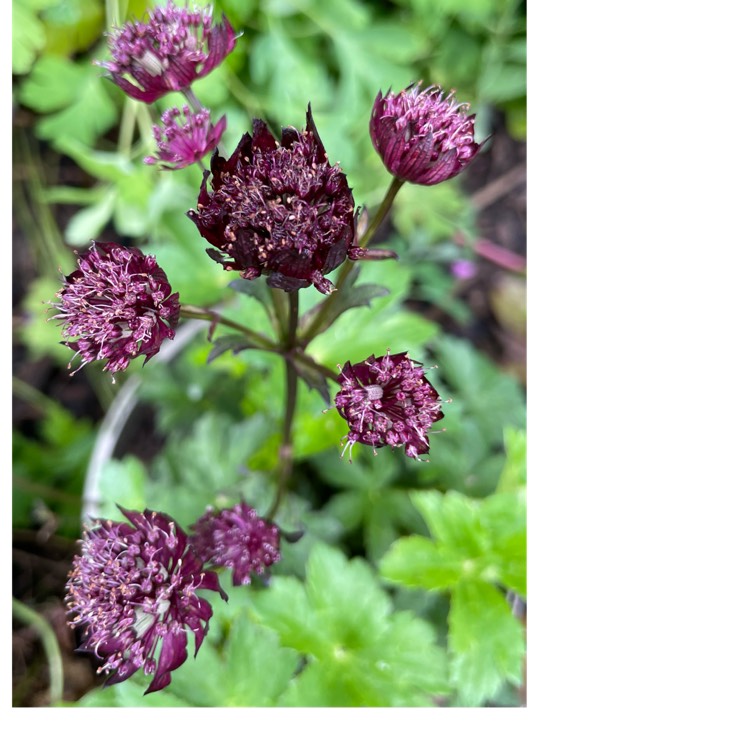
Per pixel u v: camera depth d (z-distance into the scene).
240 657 0.26
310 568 0.27
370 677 0.27
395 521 0.32
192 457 0.31
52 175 0.40
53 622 0.34
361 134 0.36
